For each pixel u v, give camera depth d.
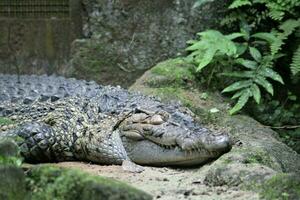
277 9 12.91
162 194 7.19
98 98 10.36
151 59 13.88
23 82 11.85
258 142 10.10
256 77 12.21
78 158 9.84
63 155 9.77
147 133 9.09
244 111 12.61
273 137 10.98
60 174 5.55
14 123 10.28
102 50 13.88
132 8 13.87
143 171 8.78
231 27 13.70
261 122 12.73
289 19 12.89
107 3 13.87
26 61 14.27
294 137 12.70
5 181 5.64
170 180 8.11
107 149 9.40
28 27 14.22
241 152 8.77
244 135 10.66
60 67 14.15
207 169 8.52
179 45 13.80
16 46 14.30
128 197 5.29
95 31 13.91
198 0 13.02
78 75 13.87
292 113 12.96
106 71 13.90
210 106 11.88
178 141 8.77
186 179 8.15
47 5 14.22
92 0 13.88
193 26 13.75
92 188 5.35
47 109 10.41
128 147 9.35
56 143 9.60
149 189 7.45
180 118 9.16
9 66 14.32
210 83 12.64
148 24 13.86
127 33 13.90
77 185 5.42
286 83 13.29
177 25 13.79
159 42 13.86
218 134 8.73
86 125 9.80
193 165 8.99
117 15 13.87
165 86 12.38
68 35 14.12
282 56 13.15
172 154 8.91
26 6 14.27
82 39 13.95
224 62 12.73
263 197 6.79
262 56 13.01
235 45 12.73
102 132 9.52
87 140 9.56
